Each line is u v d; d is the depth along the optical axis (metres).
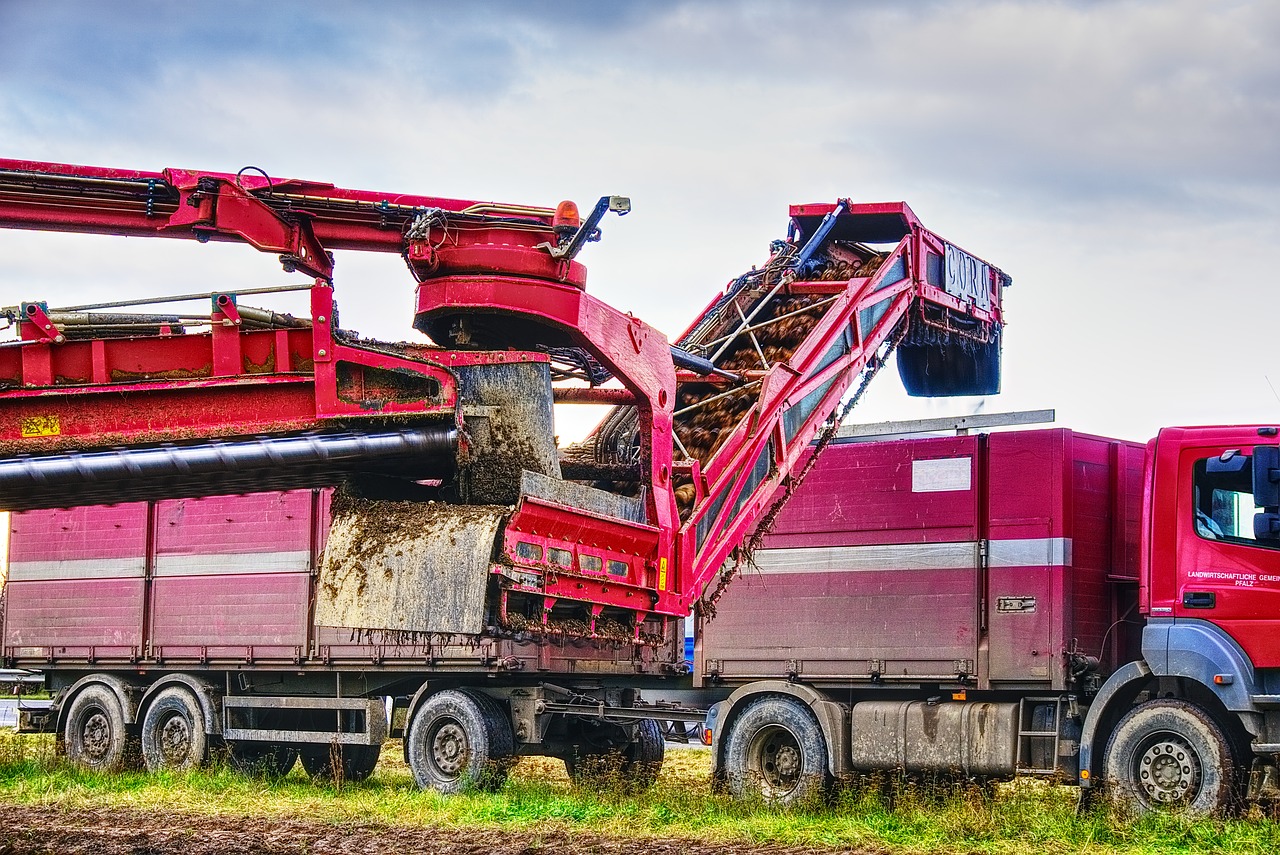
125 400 13.76
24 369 13.81
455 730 15.90
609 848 11.62
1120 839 11.75
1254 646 12.46
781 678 15.51
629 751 17.41
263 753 18.31
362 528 14.54
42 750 20.12
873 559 15.25
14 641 20.06
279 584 17.78
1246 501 12.73
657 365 15.15
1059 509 14.35
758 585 15.82
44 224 13.95
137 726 18.95
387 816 13.94
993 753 14.01
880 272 16.95
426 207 14.25
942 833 12.28
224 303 13.84
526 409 14.22
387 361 13.48
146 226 14.09
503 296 13.98
